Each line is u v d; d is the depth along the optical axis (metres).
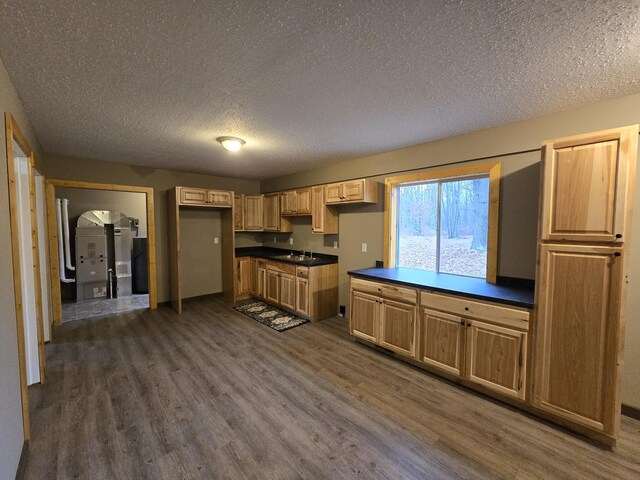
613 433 1.83
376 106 2.30
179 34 1.43
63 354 3.12
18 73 1.77
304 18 1.32
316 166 4.57
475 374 2.41
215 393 2.43
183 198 4.52
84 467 1.68
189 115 2.46
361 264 4.12
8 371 1.52
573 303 1.93
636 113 2.08
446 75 1.83
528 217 2.61
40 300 2.52
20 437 1.69
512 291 2.47
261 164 4.42
